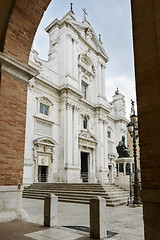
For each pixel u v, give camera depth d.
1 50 7.63
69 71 26.67
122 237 5.37
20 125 7.74
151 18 3.83
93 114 31.41
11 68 7.77
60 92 25.97
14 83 7.83
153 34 3.74
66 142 24.22
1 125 7.14
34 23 8.33
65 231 5.77
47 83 24.22
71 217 8.10
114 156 35.44
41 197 15.37
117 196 13.74
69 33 28.09
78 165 26.14
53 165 23.36
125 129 39.44
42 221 7.06
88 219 7.68
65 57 26.94
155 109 3.46
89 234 5.53
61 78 26.34
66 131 24.56
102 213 5.36
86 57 31.41
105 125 32.09
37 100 23.00
